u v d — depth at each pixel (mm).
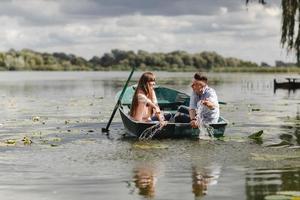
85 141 11297
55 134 12453
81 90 36844
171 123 11359
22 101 24547
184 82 50688
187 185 7305
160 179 7668
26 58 150875
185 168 8391
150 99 12352
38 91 35219
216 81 56469
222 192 6922
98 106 21266
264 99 25969
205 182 7473
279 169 8266
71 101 24547
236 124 14258
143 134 11516
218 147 10320
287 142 10930
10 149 10281
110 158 9273
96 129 13406
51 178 7754
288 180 7527
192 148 10203
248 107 20469
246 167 8422
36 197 6742
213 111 11805
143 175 7934
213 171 8164
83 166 8609
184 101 16047
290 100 25234
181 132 11508
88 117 16500
